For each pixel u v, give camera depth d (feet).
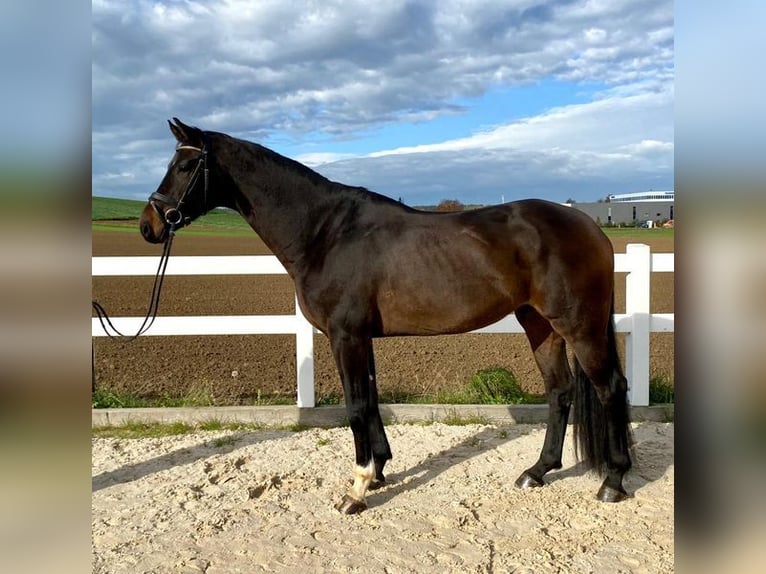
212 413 15.98
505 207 11.22
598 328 10.78
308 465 13.21
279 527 10.46
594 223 11.11
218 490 11.98
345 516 10.82
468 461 13.32
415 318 10.84
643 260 15.49
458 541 9.89
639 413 15.76
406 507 11.17
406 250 10.63
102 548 9.79
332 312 10.77
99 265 16.10
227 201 11.46
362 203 11.05
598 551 9.49
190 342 27.68
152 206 11.08
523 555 9.41
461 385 18.43
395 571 9.03
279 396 18.39
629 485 11.86
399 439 14.73
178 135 11.03
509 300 10.84
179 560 9.42
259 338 28.68
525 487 11.85
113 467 13.23
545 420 15.80
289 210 10.96
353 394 10.77
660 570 8.93
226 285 47.11
